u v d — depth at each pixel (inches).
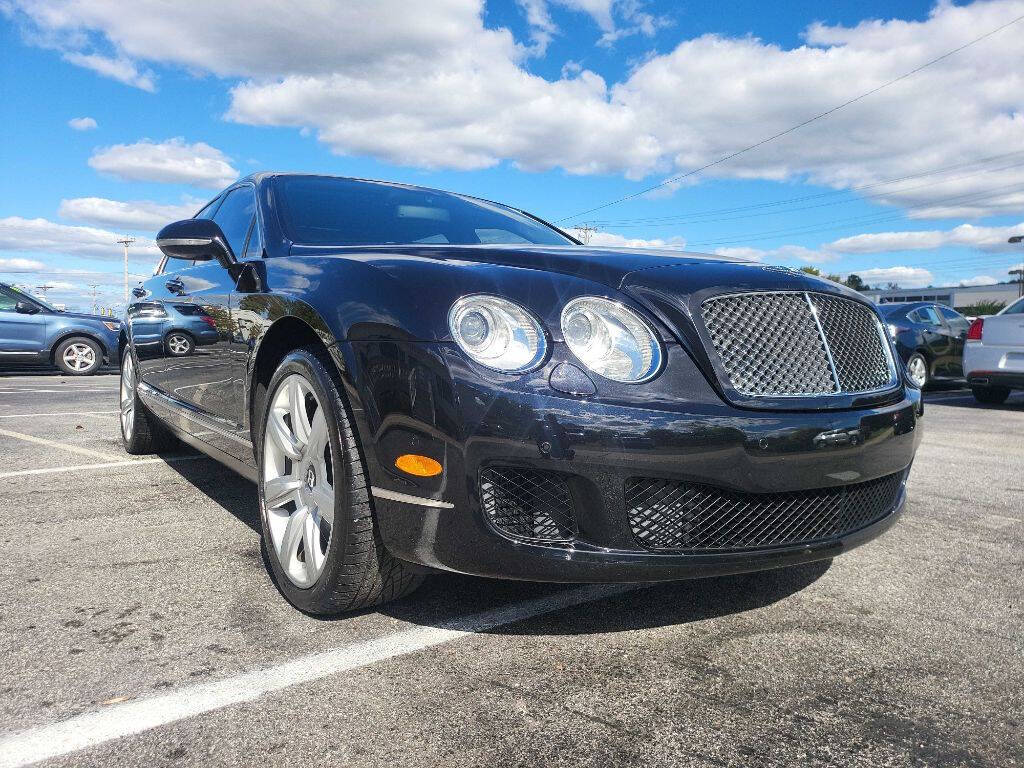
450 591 87.9
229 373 103.5
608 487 67.5
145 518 117.0
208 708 61.2
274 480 88.1
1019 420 277.0
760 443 71.6
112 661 68.9
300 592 80.6
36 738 56.3
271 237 107.6
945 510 131.8
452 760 54.9
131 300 170.6
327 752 55.5
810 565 100.5
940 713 63.1
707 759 55.9
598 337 70.9
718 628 79.4
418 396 67.3
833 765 55.6
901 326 400.8
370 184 128.6
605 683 67.0
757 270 83.5
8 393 327.6
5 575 90.8
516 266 79.6
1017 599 89.0
